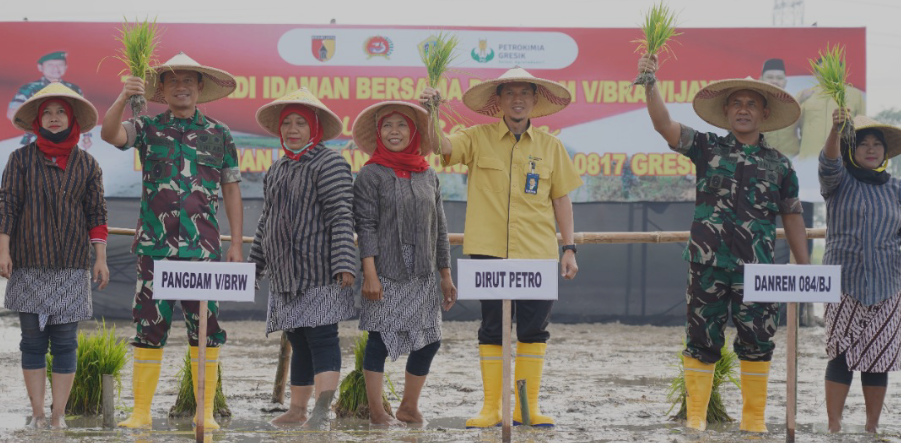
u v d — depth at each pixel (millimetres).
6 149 17609
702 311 6355
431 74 6426
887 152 6840
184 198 6320
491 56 17828
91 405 7355
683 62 18062
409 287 6480
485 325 6539
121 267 17203
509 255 6438
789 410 5426
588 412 7727
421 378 6832
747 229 6215
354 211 6488
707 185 6312
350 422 6906
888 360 6590
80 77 17641
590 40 18031
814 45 17859
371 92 18000
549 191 6691
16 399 8055
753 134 6453
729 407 8086
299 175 6344
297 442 5516
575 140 18125
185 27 17750
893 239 6668
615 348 13844
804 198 17656
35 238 6359
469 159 6664
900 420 7473
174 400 8062
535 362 6496
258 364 11133
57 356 6496
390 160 6547
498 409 6496
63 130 6441
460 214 17453
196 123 6473
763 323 6305
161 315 6363
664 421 7254
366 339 7367
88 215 6641
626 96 18094
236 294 5199
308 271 6254
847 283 6664
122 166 17516
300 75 17906
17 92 17594
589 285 17547
